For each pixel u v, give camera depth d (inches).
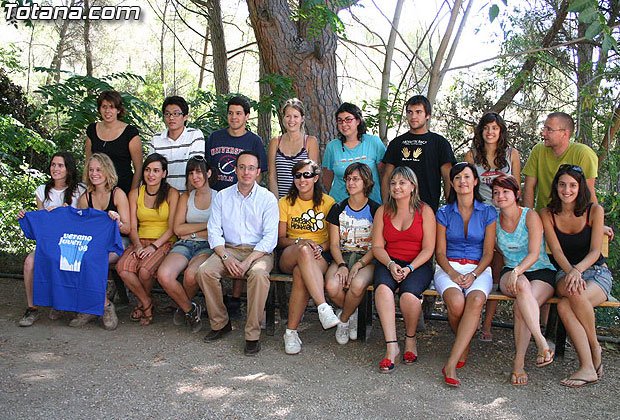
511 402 144.6
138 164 213.9
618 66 255.6
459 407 141.3
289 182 207.5
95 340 182.7
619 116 246.7
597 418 136.5
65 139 291.9
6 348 172.2
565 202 163.8
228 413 136.0
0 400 138.0
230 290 236.5
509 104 355.3
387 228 178.5
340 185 205.9
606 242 170.7
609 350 183.3
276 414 136.0
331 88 282.0
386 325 164.6
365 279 177.0
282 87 273.9
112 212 188.9
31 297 195.0
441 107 365.7
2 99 419.2
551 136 180.2
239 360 169.5
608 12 279.3
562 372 164.6
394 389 151.3
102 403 139.0
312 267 172.7
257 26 276.8
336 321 168.9
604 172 265.7
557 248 168.7
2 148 333.7
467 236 174.7
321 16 258.7
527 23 338.6
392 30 298.7
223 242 187.0
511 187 168.4
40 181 345.4
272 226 186.5
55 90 271.9
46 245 190.7
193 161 193.6
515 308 162.2
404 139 196.9
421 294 168.6
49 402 138.3
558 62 326.0
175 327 197.5
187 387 149.6
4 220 310.5
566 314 161.2
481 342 188.5
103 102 209.0
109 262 199.8
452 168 173.2
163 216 201.3
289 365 166.6
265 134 375.2
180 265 189.2
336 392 148.9
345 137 206.5
